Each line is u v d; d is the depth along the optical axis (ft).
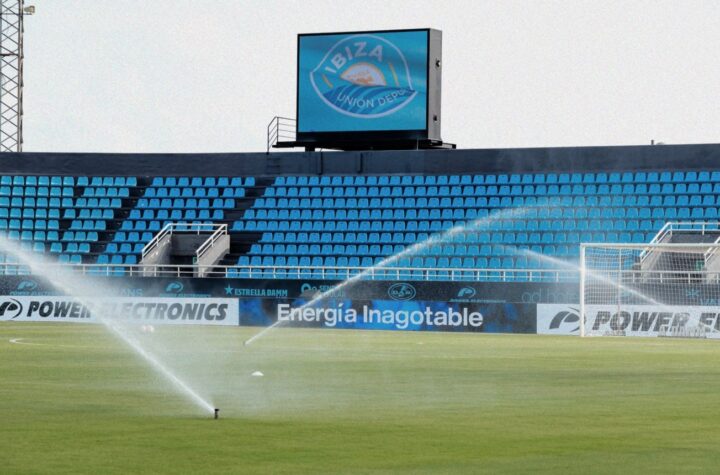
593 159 348.79
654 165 344.28
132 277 297.94
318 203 358.64
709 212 330.13
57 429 84.23
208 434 81.97
